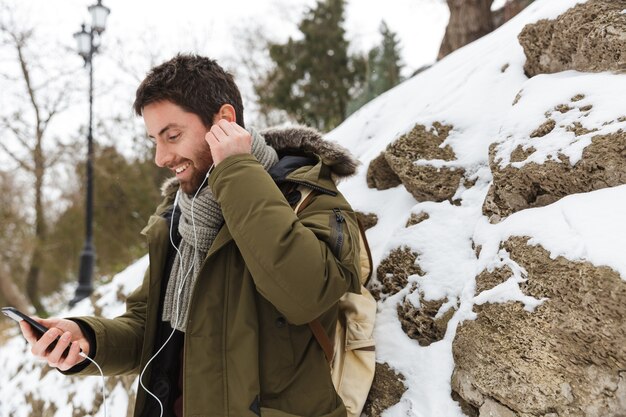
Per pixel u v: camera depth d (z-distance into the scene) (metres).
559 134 1.33
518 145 1.43
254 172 1.04
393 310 1.50
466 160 1.74
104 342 1.27
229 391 1.03
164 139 1.13
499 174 1.43
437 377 1.26
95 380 2.94
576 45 1.59
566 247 1.06
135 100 1.15
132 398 2.46
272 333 1.09
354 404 1.27
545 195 1.32
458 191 1.71
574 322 0.99
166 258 1.30
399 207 1.99
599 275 0.96
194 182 1.18
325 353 1.15
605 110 1.26
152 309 1.25
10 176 12.86
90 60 8.80
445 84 2.69
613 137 1.17
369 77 8.76
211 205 1.16
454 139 1.83
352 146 3.17
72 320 1.25
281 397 1.07
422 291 1.44
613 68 1.42
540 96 1.51
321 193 1.20
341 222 1.14
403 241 1.60
